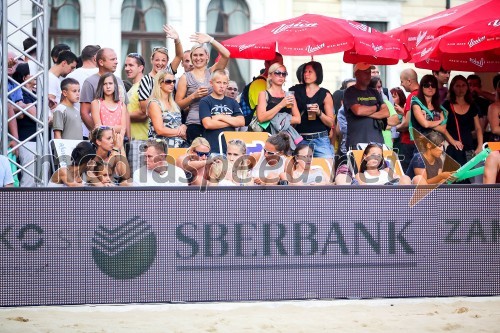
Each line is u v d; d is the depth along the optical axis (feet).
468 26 59.00
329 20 62.39
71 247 41.37
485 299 43.88
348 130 62.13
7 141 53.36
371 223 43.37
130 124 61.11
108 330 37.19
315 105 60.70
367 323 38.96
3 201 40.83
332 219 43.04
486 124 69.31
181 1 105.50
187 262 42.09
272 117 59.06
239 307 41.65
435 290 43.88
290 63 105.40
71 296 41.39
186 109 60.49
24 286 41.11
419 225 43.73
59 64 64.90
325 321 39.24
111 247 41.57
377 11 112.06
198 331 37.14
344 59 69.05
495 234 44.34
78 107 61.77
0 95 53.93
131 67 64.90
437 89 63.98
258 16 107.86
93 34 103.45
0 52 54.08
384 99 65.21
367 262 43.37
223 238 42.29
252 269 42.55
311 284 42.96
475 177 53.52
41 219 41.14
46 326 37.78
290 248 42.78
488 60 69.87
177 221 42.01
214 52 106.32
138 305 41.57
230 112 58.08
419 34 63.77
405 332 37.55
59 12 102.89
